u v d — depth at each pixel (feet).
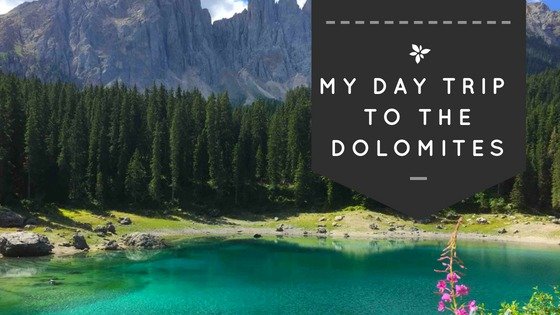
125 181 358.43
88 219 302.04
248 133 440.86
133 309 126.00
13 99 331.98
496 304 137.08
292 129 414.21
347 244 275.59
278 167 412.98
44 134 343.26
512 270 193.06
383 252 245.04
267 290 151.84
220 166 394.52
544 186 377.91
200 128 436.35
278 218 371.15
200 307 129.49
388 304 136.15
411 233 325.01
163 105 484.74
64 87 497.87
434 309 130.93
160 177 373.61
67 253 209.87
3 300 130.31
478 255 237.04
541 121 449.48
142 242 240.12
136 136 406.62
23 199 302.86
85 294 139.95
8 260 188.85
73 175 338.95
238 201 396.16
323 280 169.37
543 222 331.77
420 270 192.13
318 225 346.95
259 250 245.65
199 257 217.15
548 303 41.47
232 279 168.35
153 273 175.11
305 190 388.37
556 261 218.38
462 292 30.96
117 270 178.19
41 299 132.77
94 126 367.25
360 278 174.40
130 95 450.71
